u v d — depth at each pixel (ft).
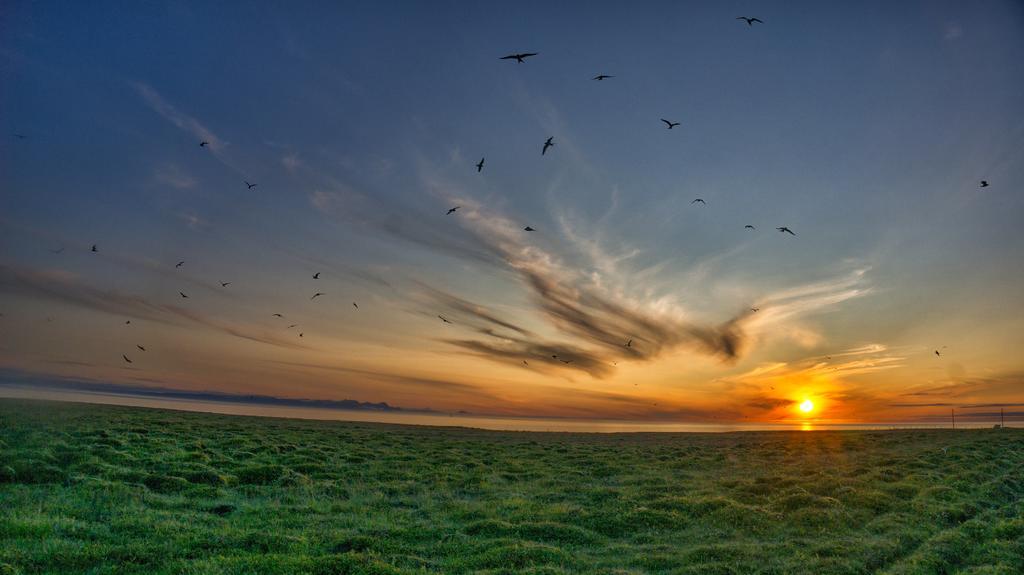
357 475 112.06
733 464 143.13
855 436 221.87
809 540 71.56
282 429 185.16
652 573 60.03
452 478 112.98
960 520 80.48
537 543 67.41
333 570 54.70
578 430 330.34
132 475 92.58
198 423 178.40
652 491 101.86
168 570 53.67
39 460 93.45
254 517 76.69
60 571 52.54
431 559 61.31
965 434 219.20
